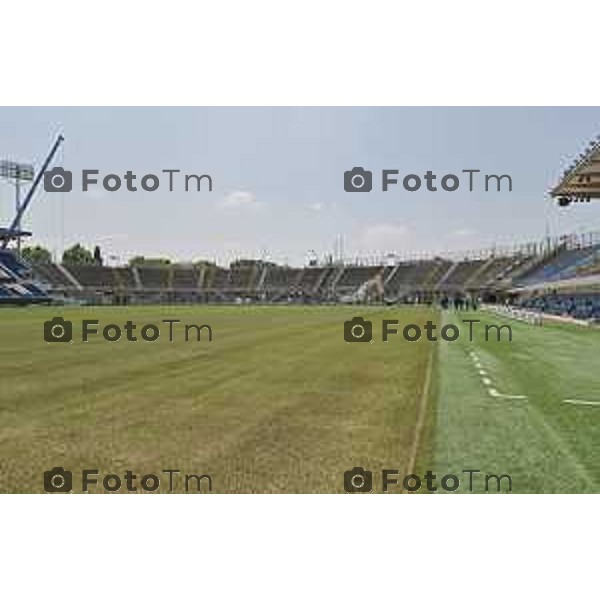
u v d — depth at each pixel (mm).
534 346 18453
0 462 6027
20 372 12406
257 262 99688
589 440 6723
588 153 19812
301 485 5359
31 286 74500
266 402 9102
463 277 79438
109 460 6086
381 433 7062
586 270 44250
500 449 6355
